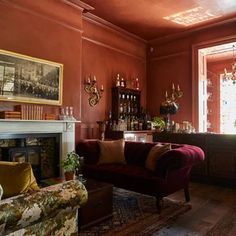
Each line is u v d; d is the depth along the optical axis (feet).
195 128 18.16
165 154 10.00
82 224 8.14
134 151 12.82
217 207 10.55
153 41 20.56
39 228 5.20
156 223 8.82
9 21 11.60
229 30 16.76
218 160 14.20
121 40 19.10
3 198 4.95
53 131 13.24
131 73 19.84
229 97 24.76
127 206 10.55
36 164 12.83
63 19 13.99
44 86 12.96
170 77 19.83
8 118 11.16
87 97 16.51
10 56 11.60
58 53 13.69
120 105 18.21
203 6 14.84
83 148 13.20
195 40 18.45
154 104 20.75
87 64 16.52
